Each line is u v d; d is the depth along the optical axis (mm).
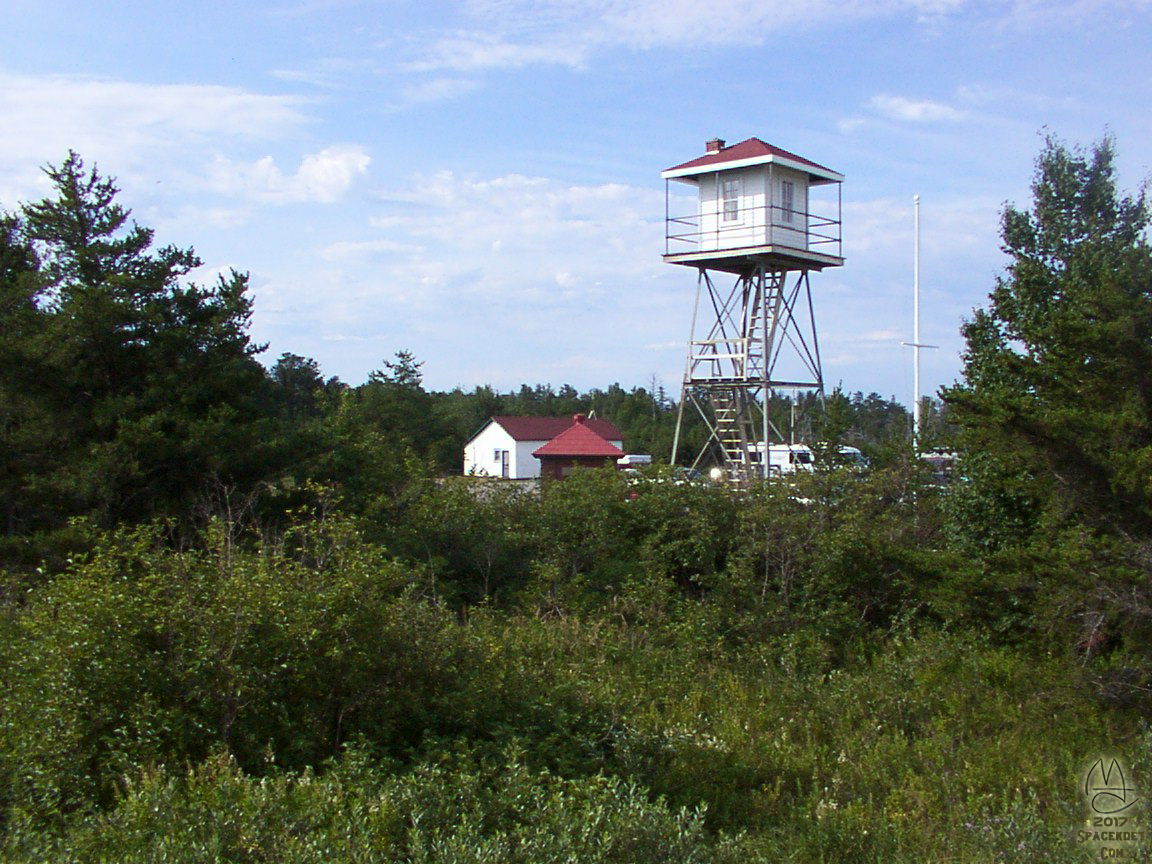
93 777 6820
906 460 17844
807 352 27922
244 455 15438
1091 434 10156
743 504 15828
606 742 8875
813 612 13977
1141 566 9898
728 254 26188
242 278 17047
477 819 6301
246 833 5582
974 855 7125
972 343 14977
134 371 15688
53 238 16562
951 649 12188
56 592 7477
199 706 7102
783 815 8203
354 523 10938
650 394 84875
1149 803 7648
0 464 14820
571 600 14648
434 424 40344
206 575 7668
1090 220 14188
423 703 8148
